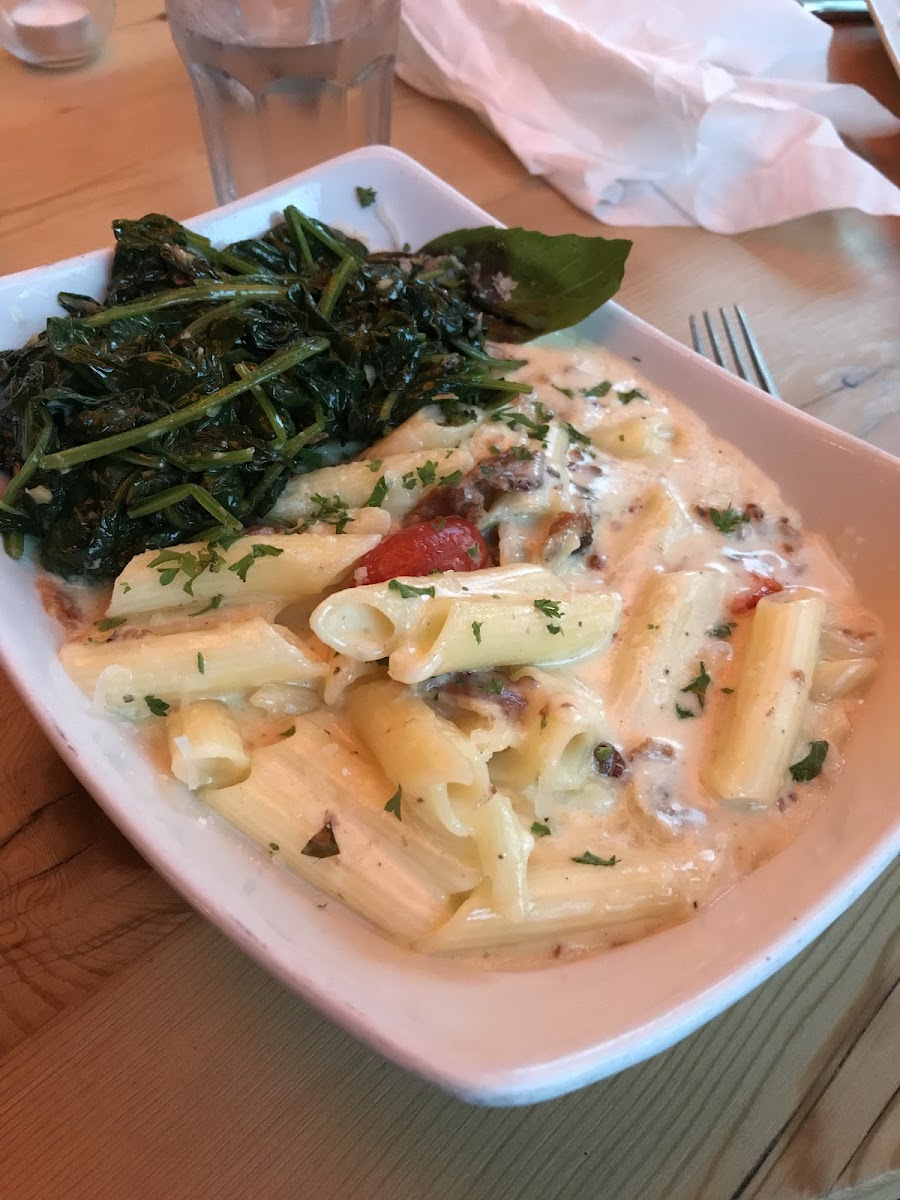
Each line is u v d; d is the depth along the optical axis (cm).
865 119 41
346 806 18
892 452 29
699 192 37
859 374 31
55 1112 16
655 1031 14
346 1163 16
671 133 36
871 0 43
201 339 24
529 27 37
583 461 26
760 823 19
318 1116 17
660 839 19
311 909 17
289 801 18
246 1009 18
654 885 18
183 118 39
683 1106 17
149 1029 17
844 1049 18
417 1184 16
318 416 24
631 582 23
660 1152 17
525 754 19
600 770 20
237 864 18
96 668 19
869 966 19
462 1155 17
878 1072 18
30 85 39
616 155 37
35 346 24
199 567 21
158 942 18
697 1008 15
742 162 37
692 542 24
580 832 19
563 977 16
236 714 20
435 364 26
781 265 35
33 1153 16
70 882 19
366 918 17
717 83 35
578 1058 14
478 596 21
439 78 40
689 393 27
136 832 16
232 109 34
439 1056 14
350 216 31
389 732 19
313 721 20
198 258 26
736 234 37
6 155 36
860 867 17
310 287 27
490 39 39
